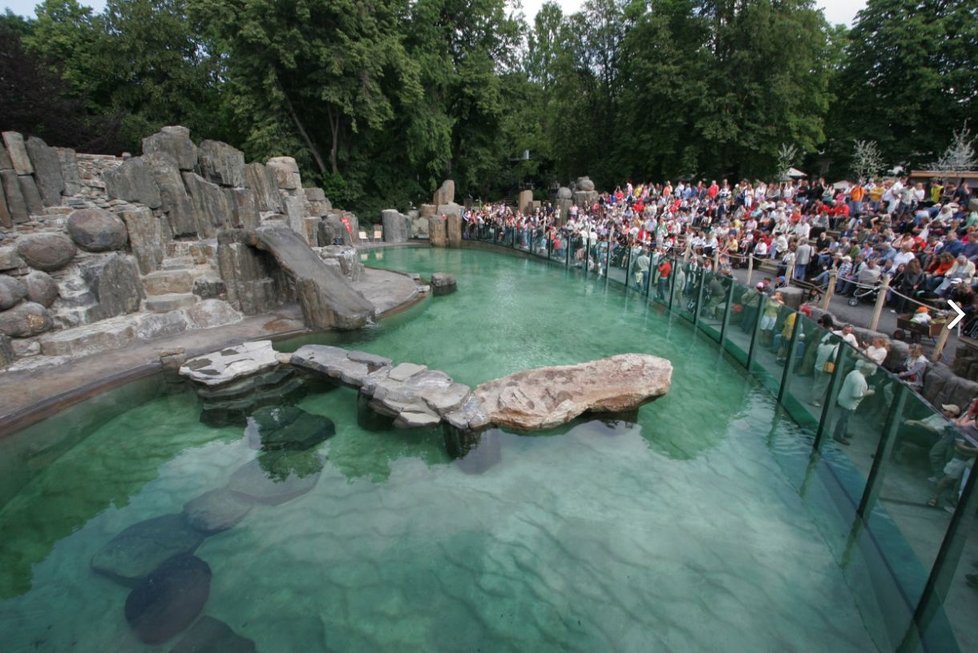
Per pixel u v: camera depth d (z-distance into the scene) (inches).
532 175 2133.4
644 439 270.7
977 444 132.0
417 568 179.2
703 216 799.7
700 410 306.5
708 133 1120.2
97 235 363.3
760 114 1114.1
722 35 1114.7
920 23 1141.1
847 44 1310.3
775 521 207.5
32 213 362.6
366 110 1075.9
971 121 1168.2
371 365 319.9
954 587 135.4
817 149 1460.4
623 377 288.8
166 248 432.5
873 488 188.5
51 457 243.3
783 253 600.4
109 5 1262.3
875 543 181.8
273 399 305.7
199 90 1354.6
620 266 682.2
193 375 298.5
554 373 289.9
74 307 346.6
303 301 408.2
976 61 1108.5
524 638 152.6
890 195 626.2
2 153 347.9
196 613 155.9
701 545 193.0
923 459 156.0
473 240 1135.6
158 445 254.8
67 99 1034.7
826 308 439.8
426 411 264.1
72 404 275.4
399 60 1061.1
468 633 153.9
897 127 1264.8
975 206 501.0
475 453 241.0
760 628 157.3
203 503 205.3
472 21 1348.4
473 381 339.6
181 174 456.1
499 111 1392.7
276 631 152.3
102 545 187.6
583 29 1581.0
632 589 171.8
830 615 162.7
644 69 1222.3
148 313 381.7
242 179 526.0
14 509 207.8
